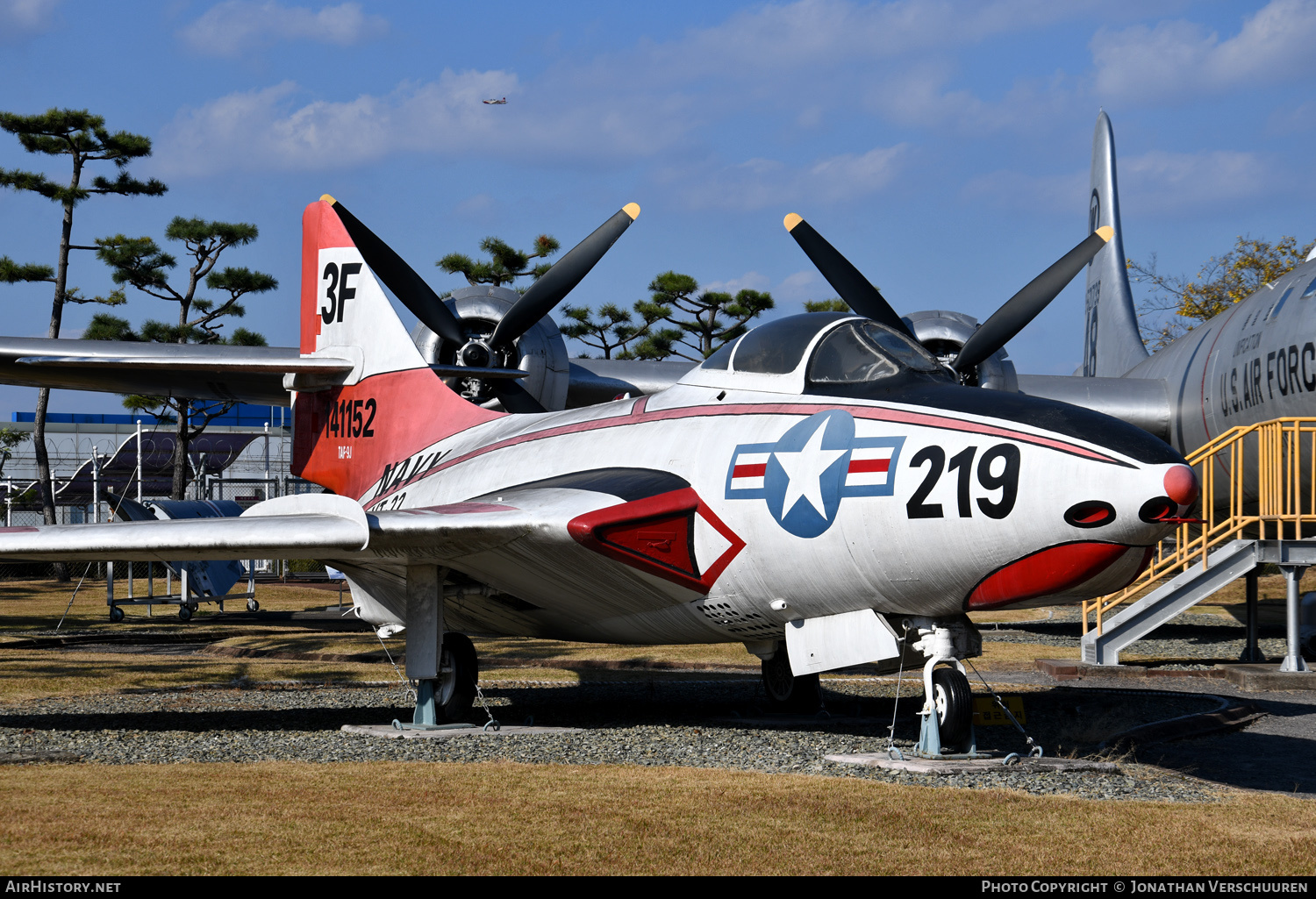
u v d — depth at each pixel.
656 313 62.34
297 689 16.77
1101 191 39.22
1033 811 7.63
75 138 51.25
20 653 23.11
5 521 50.09
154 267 53.69
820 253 15.88
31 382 26.84
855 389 10.76
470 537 11.38
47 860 6.20
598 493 11.60
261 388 26.50
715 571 11.38
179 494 49.47
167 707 14.40
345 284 18.27
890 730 12.28
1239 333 24.69
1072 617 34.59
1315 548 18.38
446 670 12.64
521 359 23.78
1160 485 8.58
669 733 11.85
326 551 11.41
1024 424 9.36
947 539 9.54
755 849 6.59
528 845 6.62
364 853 6.43
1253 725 13.04
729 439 11.41
